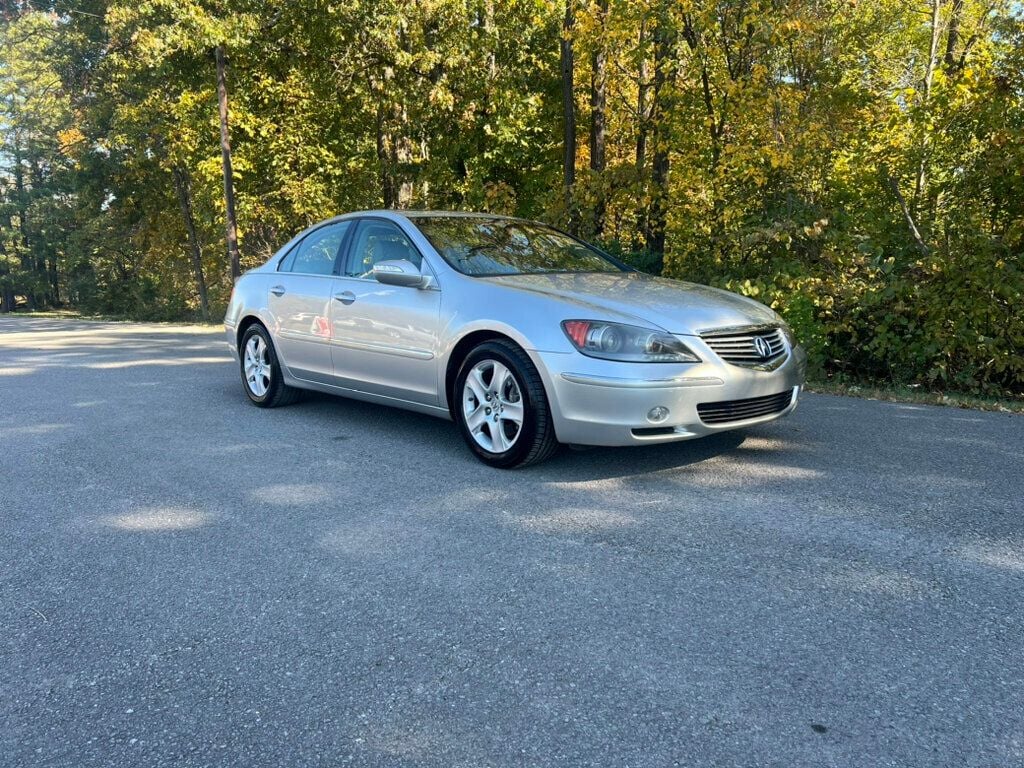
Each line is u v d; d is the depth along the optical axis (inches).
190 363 409.1
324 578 129.3
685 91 466.6
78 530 154.9
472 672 99.6
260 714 92.4
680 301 182.1
